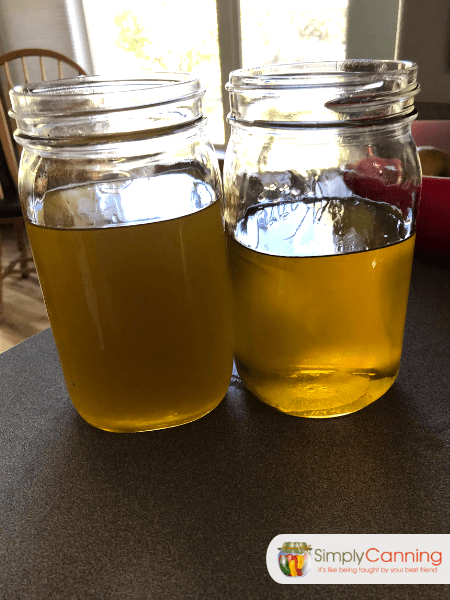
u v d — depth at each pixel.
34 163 0.37
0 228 2.77
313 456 0.39
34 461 0.40
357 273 0.36
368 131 0.36
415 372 0.47
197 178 0.38
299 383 0.40
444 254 0.61
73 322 0.37
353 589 0.30
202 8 2.08
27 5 2.34
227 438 0.41
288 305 0.38
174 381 0.39
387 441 0.39
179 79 0.41
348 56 1.79
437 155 0.67
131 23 2.29
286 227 0.41
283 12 1.89
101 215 0.36
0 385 0.50
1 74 2.49
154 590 0.30
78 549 0.33
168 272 0.36
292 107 0.35
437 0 1.02
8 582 0.31
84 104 0.35
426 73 1.09
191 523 0.34
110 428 0.41
